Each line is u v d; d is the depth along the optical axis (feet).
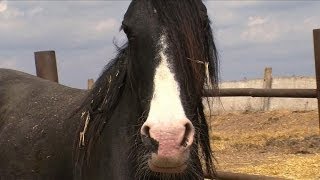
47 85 7.87
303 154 16.83
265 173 13.41
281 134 21.59
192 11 5.25
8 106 7.64
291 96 10.36
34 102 7.48
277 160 15.58
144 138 4.83
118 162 5.78
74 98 7.25
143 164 5.31
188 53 5.12
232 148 19.06
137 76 5.38
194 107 5.37
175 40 5.05
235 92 11.32
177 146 4.62
